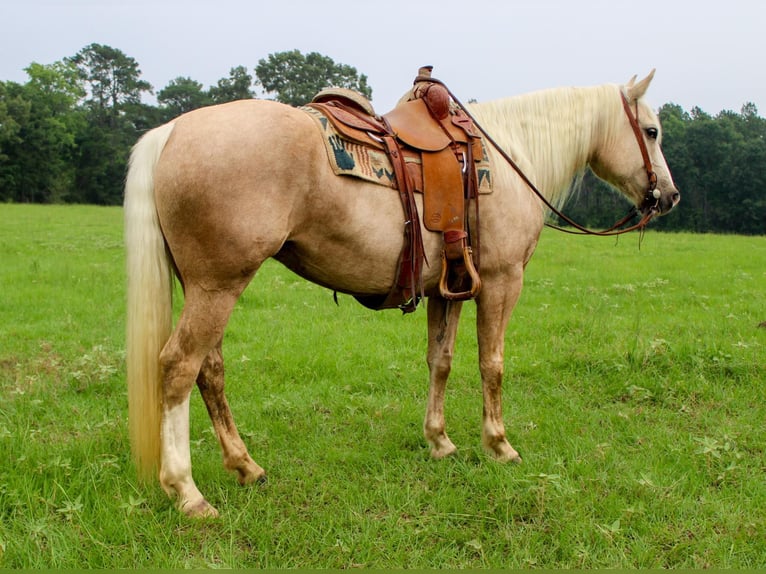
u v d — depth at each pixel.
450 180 3.26
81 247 14.51
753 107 65.50
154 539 2.75
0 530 2.74
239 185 2.73
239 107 2.89
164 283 2.89
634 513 3.06
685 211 49.00
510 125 3.91
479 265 3.48
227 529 2.87
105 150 59.28
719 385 4.95
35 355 5.64
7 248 13.38
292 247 3.08
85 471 3.29
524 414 4.46
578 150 4.11
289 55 51.53
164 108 76.62
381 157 3.12
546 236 21.08
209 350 2.92
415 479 3.49
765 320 7.22
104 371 4.88
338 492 3.28
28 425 3.89
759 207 47.06
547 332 6.81
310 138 2.89
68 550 2.62
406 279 3.23
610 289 9.80
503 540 2.86
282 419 4.31
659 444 3.92
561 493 3.18
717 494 3.31
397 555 2.73
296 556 2.74
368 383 5.03
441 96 3.40
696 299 8.86
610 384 5.07
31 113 54.44
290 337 6.40
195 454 3.65
